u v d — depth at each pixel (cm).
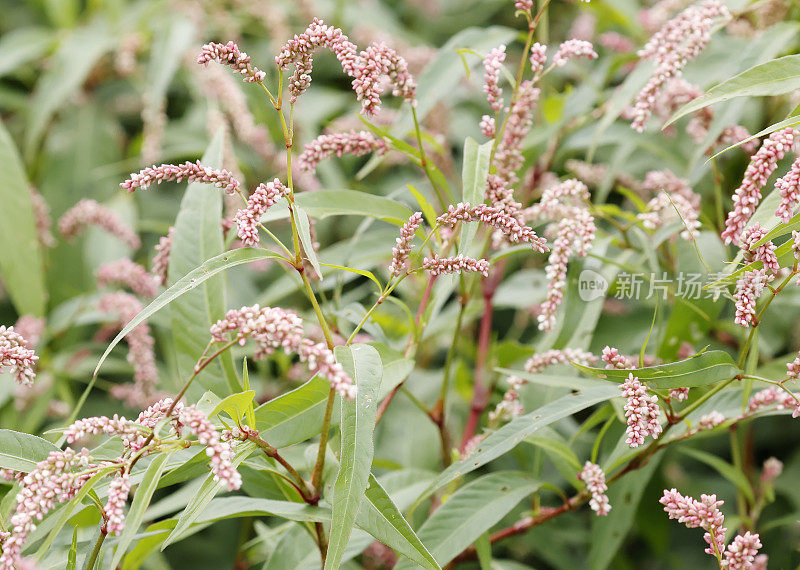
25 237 131
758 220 110
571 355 115
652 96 115
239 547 129
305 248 105
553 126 127
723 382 111
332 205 114
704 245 117
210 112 131
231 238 116
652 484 128
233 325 104
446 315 131
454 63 122
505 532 116
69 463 104
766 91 111
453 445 128
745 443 130
